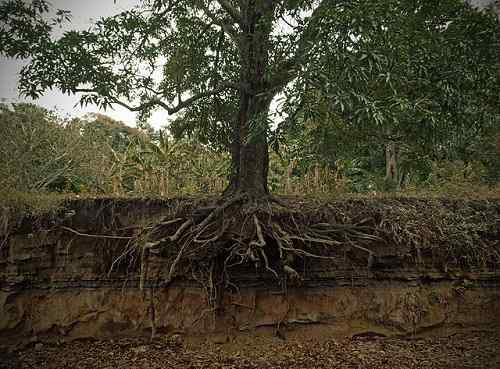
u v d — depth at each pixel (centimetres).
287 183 1008
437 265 837
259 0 636
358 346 757
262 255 740
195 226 738
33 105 1129
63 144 1145
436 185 1074
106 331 773
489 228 852
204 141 892
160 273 776
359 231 794
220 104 854
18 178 968
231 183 791
